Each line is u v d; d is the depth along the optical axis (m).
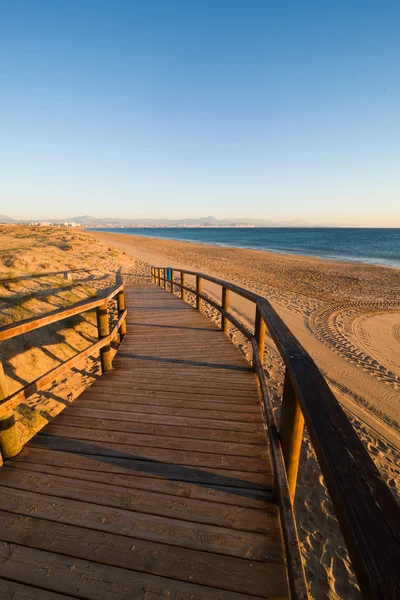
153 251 33.34
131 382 3.66
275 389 4.86
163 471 2.20
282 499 1.59
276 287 14.30
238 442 2.52
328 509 2.78
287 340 1.88
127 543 1.66
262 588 1.43
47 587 1.45
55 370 2.67
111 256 19.97
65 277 9.52
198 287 7.46
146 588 1.44
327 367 5.97
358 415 4.41
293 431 1.76
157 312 7.59
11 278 8.05
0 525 1.77
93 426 2.75
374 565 0.55
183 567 1.53
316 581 2.19
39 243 18.70
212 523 1.77
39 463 2.28
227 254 32.91
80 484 2.08
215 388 3.48
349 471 0.79
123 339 5.41
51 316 2.74
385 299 12.45
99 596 1.40
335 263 25.92
